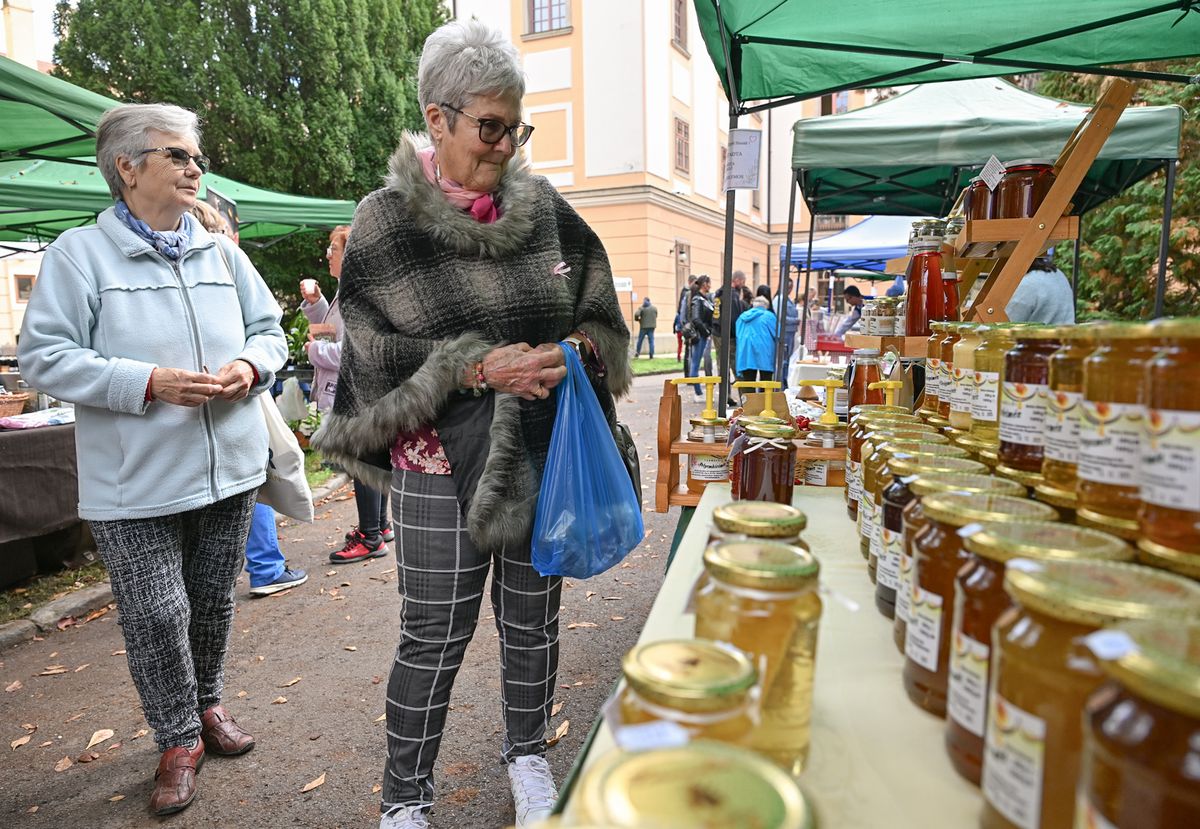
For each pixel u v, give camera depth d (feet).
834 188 23.77
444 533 5.85
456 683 10.11
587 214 69.26
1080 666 1.95
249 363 7.62
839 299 57.06
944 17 10.23
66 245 6.89
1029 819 2.04
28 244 55.83
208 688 8.55
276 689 10.17
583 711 9.42
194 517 7.84
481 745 8.66
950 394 5.41
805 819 1.64
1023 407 3.58
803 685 2.57
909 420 5.51
